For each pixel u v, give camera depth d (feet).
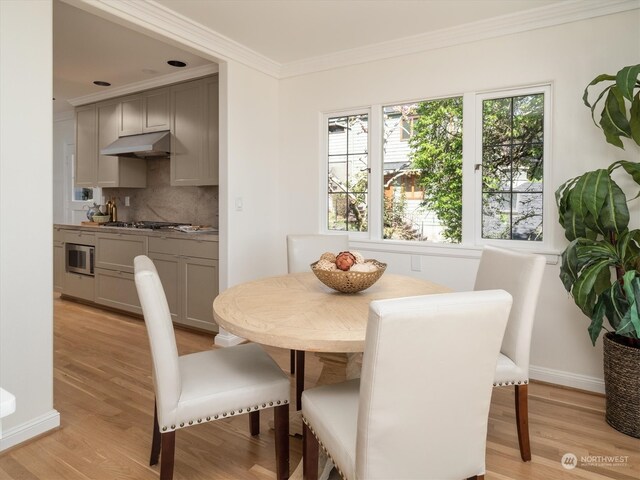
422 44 9.86
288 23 9.25
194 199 14.67
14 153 6.23
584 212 6.93
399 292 6.48
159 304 4.79
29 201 6.44
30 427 6.51
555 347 8.69
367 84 10.77
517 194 9.27
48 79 6.62
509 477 5.69
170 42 9.23
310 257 9.33
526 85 8.85
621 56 7.87
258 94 11.56
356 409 4.61
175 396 4.90
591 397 8.13
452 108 9.96
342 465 4.00
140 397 8.02
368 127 11.05
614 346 6.89
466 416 3.87
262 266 11.93
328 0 8.21
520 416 6.03
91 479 5.62
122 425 7.00
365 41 10.22
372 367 3.39
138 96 14.05
